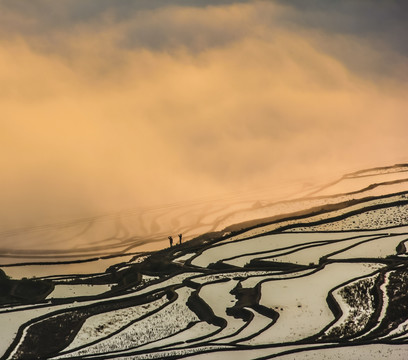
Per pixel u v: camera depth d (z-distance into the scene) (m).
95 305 123.62
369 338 99.81
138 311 119.69
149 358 98.00
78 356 102.81
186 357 97.12
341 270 127.69
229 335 105.19
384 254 134.88
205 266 139.62
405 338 99.00
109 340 108.75
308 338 101.38
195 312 117.19
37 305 124.50
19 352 107.12
